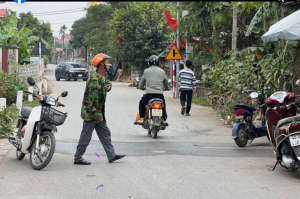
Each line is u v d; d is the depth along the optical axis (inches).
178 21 835.4
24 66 836.0
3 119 440.8
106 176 271.3
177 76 860.6
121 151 350.6
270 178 270.4
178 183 255.8
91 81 299.3
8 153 340.5
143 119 427.8
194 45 819.4
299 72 463.2
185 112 608.7
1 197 226.2
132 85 1234.0
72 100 761.0
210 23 798.5
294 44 466.0
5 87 663.8
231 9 741.3
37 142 290.0
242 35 810.2
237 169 293.1
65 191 238.4
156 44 1348.4
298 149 262.4
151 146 373.7
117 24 1353.3
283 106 303.1
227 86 533.3
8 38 885.8
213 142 396.5
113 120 531.5
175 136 428.5
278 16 541.3
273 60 491.8
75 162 303.9
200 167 297.3
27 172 280.7
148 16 1341.0
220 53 771.4
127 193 235.0
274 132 283.3
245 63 553.6
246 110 374.3
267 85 482.0
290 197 230.4
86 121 302.2
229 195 232.7
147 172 281.7
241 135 371.9
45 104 295.0
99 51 1724.9
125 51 1370.6
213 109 651.5
